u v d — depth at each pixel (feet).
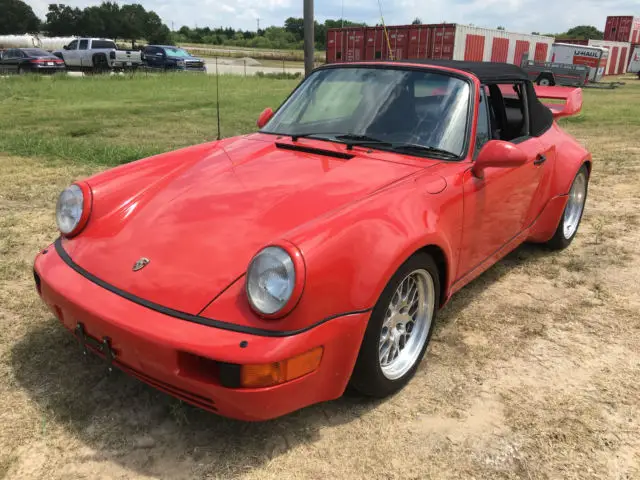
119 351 7.05
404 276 7.82
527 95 12.75
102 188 8.96
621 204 19.21
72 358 9.22
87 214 8.62
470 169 9.71
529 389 8.89
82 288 7.50
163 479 6.87
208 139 30.40
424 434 7.81
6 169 21.39
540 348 10.11
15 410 7.94
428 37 82.53
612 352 10.04
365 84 11.13
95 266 7.80
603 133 34.88
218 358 6.32
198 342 6.43
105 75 74.84
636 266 13.92
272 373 6.45
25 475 6.83
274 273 6.49
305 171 9.12
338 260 6.86
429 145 9.88
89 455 7.20
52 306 8.01
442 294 9.36
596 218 17.74
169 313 6.81
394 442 7.64
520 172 11.30
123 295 7.20
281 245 6.61
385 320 8.13
